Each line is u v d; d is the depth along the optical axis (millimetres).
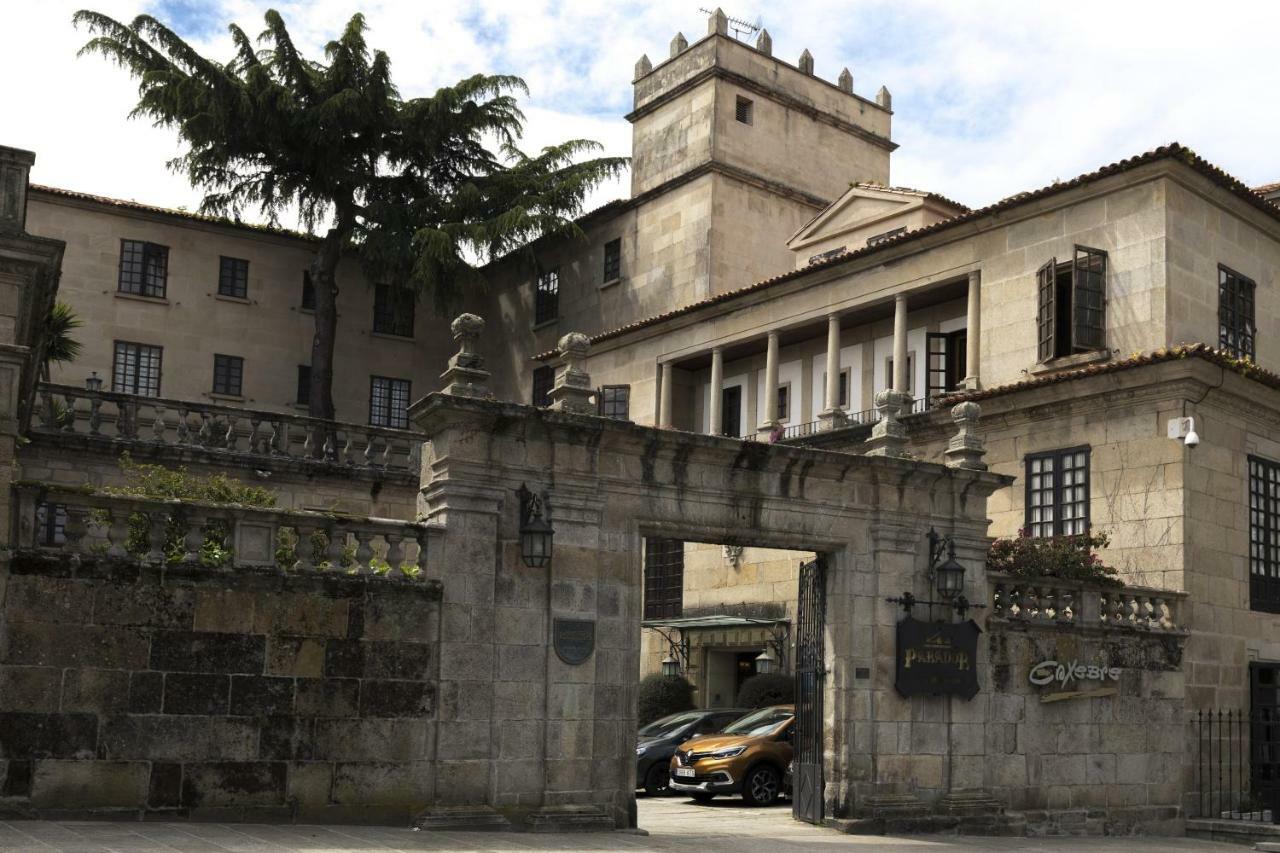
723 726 25203
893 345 32219
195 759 13109
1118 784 20469
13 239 13070
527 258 44031
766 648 29844
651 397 36875
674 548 33906
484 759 14633
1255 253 26922
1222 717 22547
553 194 40656
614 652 15758
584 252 43188
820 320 32281
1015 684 19359
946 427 27016
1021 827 18781
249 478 25750
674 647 32469
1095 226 25797
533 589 15289
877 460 17969
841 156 42375
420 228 39875
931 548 18531
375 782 14008
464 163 42656
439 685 14500
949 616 18562
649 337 37188
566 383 16062
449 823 14109
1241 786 22656
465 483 15016
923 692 18047
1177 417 22859
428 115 40531
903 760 17859
